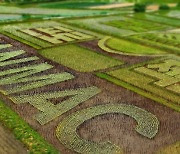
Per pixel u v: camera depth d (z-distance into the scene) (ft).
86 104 89.10
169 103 91.40
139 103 90.58
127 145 71.97
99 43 140.87
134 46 139.95
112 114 84.69
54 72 107.96
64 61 117.50
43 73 106.83
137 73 109.81
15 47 129.70
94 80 103.50
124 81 103.45
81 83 101.09
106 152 69.41
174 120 82.94
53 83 100.32
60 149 69.97
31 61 116.06
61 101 90.12
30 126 77.82
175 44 146.00
